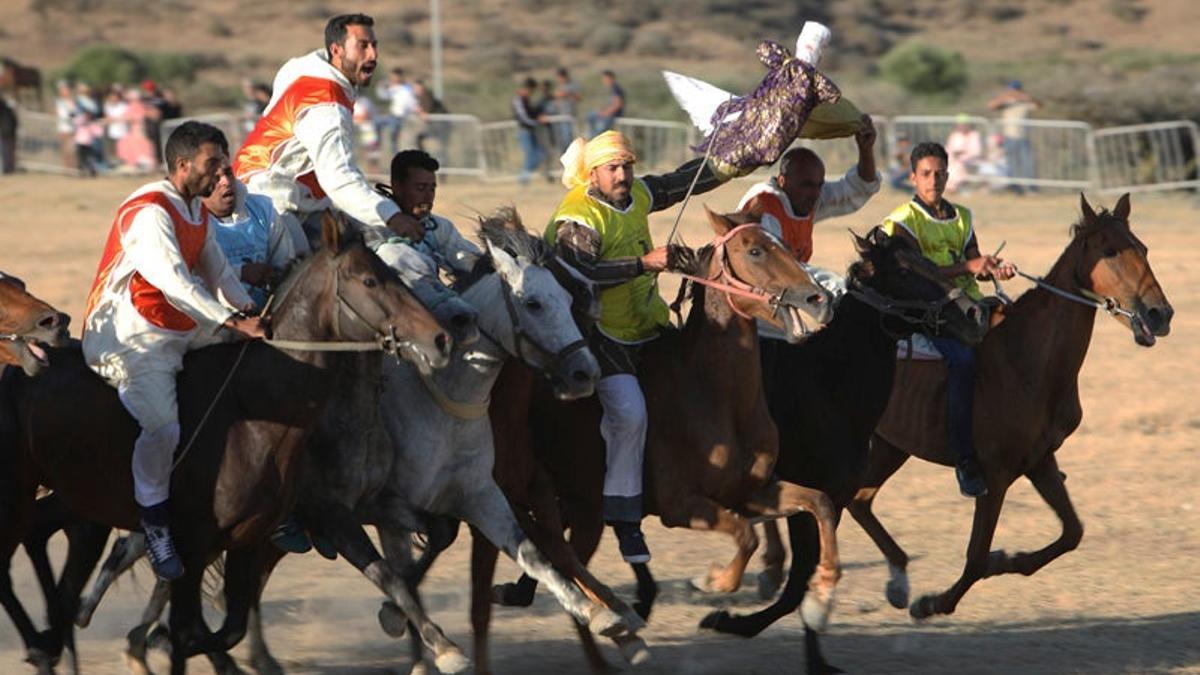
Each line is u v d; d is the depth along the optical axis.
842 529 29.14
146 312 17.84
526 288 18.64
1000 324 23.59
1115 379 41.50
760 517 20.20
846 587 25.52
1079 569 26.42
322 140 19.55
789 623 23.52
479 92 119.62
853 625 23.41
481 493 19.34
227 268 18.34
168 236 17.47
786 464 21.27
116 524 18.64
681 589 25.22
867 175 23.53
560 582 19.08
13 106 88.31
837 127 22.88
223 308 17.47
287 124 19.97
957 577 25.92
